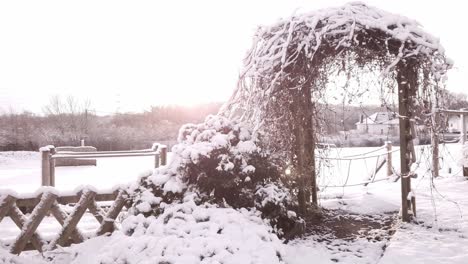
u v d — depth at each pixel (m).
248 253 3.16
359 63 5.25
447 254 4.15
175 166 4.59
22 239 4.22
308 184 5.85
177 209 3.90
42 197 4.32
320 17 4.86
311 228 5.36
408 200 5.39
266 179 4.89
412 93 5.05
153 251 3.14
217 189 4.47
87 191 4.47
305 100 5.42
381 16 5.00
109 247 3.41
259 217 4.25
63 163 15.75
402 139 5.32
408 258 4.06
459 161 8.77
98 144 25.09
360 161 14.12
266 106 5.23
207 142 4.54
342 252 4.37
